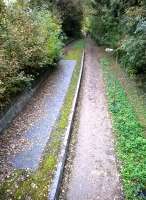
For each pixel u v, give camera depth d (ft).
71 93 55.36
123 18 75.25
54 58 71.15
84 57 105.40
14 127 37.93
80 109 48.75
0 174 28.30
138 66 58.90
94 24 142.31
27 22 51.31
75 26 156.76
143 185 27.63
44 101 49.60
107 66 86.63
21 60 44.80
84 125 42.19
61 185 28.14
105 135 38.81
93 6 132.98
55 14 107.45
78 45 139.44
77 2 143.64
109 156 33.42
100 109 48.85
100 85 65.16
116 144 35.78
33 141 34.88
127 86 62.23
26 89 46.88
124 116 44.11
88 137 38.29
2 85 36.55
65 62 88.48
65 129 38.55
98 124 42.52
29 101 47.88
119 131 38.88
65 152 32.76
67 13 132.77
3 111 36.86
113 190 27.61
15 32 43.52
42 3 97.81
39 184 26.86
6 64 38.22
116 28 94.17
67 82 63.26
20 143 34.24
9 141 34.47
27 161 30.58
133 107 48.88
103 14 117.08
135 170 29.66
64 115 43.52
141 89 57.88
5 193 25.76
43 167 29.48
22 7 55.36
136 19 55.42
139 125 40.65
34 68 52.60
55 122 40.70
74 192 27.30
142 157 32.32
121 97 54.08
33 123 39.93
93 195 26.96
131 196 26.25
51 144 34.30
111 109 47.50
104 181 28.86
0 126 35.45
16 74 42.60
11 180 27.43
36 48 49.96
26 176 27.99
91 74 76.74
